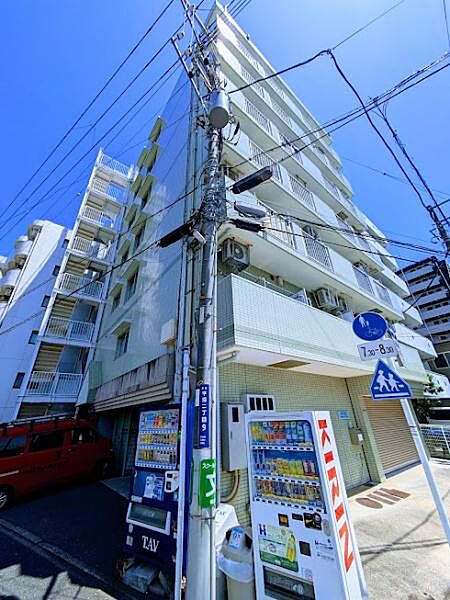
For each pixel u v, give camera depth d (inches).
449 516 175.6
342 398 279.0
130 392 241.4
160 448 129.6
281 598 79.1
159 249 287.3
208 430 102.8
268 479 96.3
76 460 263.9
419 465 324.5
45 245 601.9
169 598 100.3
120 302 405.4
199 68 179.5
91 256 552.4
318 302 301.9
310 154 478.3
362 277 358.9
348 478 242.2
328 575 74.3
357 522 171.2
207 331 118.6
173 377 179.2
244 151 249.1
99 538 153.8
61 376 450.9
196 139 269.1
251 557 92.5
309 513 83.4
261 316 171.3
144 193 423.5
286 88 531.2
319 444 88.7
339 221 403.2
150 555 111.1
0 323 491.8
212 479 96.8
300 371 238.8
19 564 126.2
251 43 450.9
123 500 221.0
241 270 223.6
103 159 667.4
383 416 325.7
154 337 237.9
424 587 103.6
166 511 114.0
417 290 1018.7
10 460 222.7
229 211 190.4
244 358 181.2
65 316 529.7
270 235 221.9
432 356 503.8
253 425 107.2
